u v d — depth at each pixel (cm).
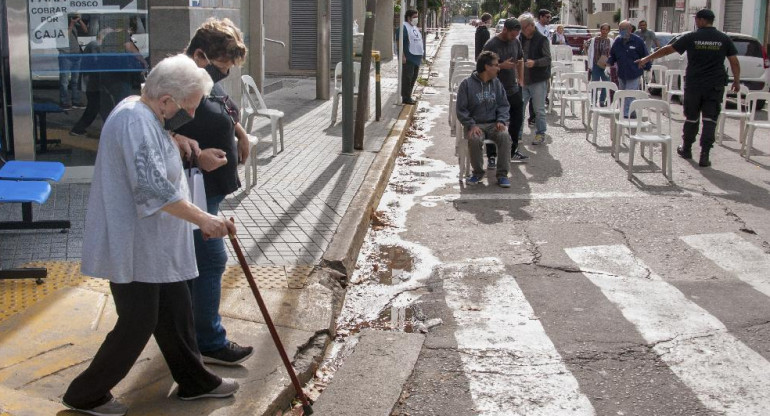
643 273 711
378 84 1508
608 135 1452
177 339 417
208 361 480
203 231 388
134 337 393
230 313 560
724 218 889
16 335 498
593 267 726
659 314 612
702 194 1002
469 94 1051
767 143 1380
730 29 3494
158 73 377
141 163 368
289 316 562
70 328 511
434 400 480
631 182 1071
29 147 889
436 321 603
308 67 2347
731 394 484
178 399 435
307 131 1348
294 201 867
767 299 645
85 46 893
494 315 613
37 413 394
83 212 784
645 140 1070
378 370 514
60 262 635
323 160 1100
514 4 8181
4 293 568
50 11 878
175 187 390
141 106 378
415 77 1797
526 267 726
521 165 1184
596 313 614
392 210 930
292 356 504
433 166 1190
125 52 905
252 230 756
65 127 902
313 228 767
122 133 372
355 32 2617
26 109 880
